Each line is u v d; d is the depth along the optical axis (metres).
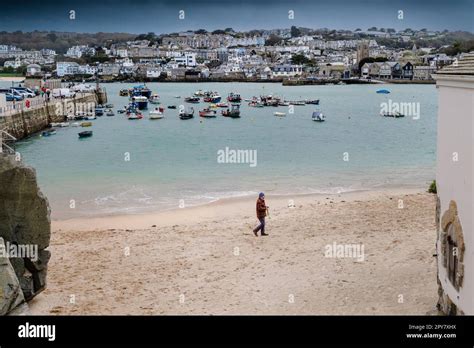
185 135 58.75
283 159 41.19
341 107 98.12
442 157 10.67
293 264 15.69
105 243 18.83
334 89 174.00
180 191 29.45
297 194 28.36
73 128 65.12
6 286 10.26
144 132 61.69
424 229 19.02
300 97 128.38
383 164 38.72
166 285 14.34
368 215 21.89
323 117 74.62
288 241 18.27
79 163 40.03
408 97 130.00
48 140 55.06
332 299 12.82
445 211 10.48
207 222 22.16
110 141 53.84
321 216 22.11
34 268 12.93
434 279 13.71
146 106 90.81
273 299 13.07
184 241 18.83
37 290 13.09
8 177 12.34
